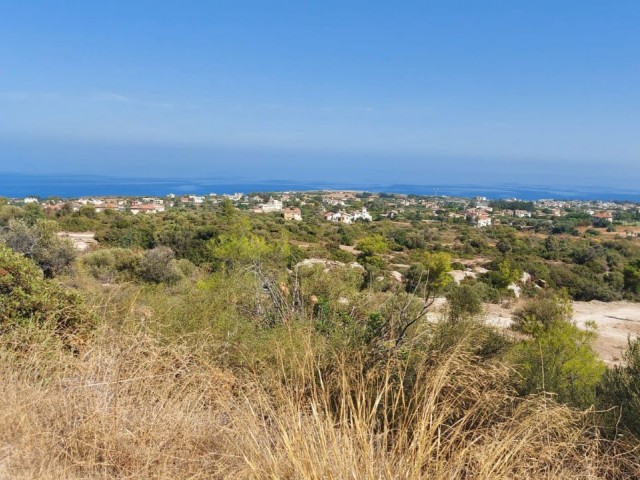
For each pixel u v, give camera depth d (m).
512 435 2.28
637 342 4.22
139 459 2.35
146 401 2.81
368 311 5.14
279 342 3.62
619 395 3.64
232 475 2.20
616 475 2.62
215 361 3.72
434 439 2.33
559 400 3.62
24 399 2.57
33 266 4.34
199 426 2.68
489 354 4.27
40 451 2.23
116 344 3.34
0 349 3.18
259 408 2.70
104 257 16.75
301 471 1.88
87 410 2.55
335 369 3.03
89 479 2.15
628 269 30.45
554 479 2.24
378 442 2.22
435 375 2.66
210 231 27.23
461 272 31.39
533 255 47.75
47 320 3.79
